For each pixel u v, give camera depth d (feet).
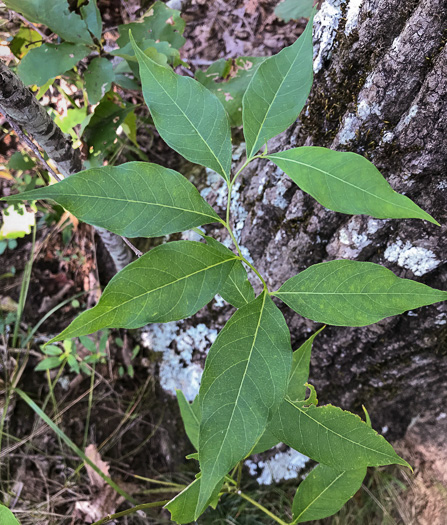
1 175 2.09
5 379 2.02
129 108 1.59
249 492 1.87
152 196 0.63
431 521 1.67
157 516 1.83
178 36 1.56
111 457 1.96
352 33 1.08
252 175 1.62
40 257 2.21
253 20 2.32
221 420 0.62
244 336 0.65
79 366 2.05
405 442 1.83
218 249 0.68
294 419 0.87
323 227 1.35
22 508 1.84
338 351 1.61
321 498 0.99
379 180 0.58
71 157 1.32
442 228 1.17
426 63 0.97
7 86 0.94
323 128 1.28
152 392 2.04
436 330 1.42
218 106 0.71
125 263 2.01
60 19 1.32
